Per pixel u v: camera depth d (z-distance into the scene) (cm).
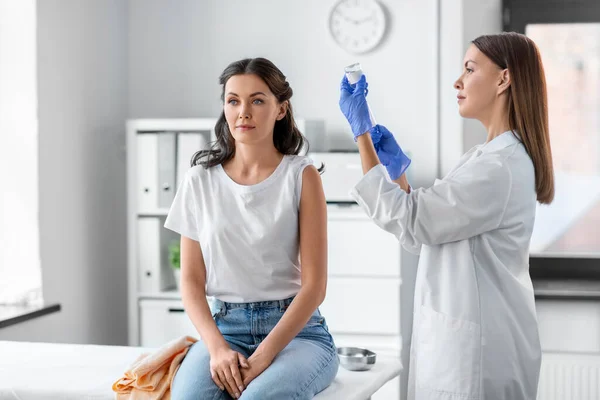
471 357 192
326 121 389
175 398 183
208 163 207
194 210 206
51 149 339
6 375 211
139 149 367
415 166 383
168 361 202
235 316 201
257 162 203
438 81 376
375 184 199
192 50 402
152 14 405
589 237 372
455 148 376
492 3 375
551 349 362
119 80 399
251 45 396
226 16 397
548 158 203
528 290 201
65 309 349
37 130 328
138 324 370
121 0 400
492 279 197
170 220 209
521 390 196
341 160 347
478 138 376
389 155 228
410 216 196
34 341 322
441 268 200
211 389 183
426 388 199
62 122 348
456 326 194
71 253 355
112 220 390
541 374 355
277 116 204
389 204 197
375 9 382
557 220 374
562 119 371
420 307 202
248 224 199
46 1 334
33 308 318
